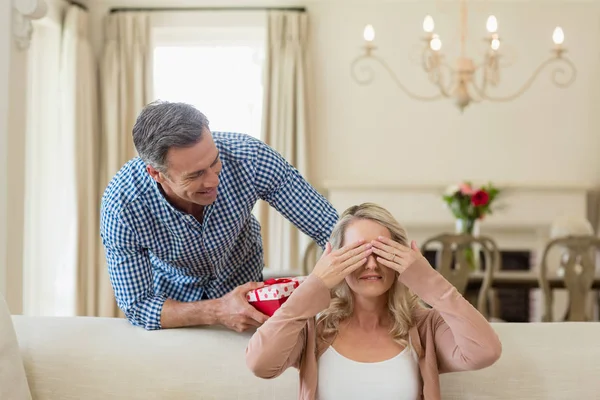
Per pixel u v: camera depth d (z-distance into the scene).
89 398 1.98
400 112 5.91
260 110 5.98
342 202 5.77
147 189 2.00
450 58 5.82
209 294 2.26
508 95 5.86
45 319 2.20
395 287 1.86
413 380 1.80
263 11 5.81
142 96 5.73
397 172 5.93
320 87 5.91
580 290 4.36
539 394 1.96
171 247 2.09
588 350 2.03
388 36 5.86
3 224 3.14
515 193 5.74
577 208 5.72
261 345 1.72
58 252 5.38
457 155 5.91
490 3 5.79
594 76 5.84
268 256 5.75
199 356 2.00
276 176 2.11
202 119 1.87
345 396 1.79
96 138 5.68
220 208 2.04
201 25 5.82
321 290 1.74
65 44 5.37
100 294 5.58
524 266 5.91
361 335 1.86
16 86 3.17
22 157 3.24
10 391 1.87
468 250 4.58
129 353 2.02
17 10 3.14
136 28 5.75
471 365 1.74
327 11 5.87
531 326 2.16
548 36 5.83
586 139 5.87
